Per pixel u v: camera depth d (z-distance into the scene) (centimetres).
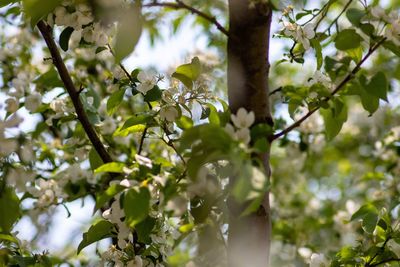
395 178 321
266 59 232
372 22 243
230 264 228
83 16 234
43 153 281
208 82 257
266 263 228
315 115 313
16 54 303
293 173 362
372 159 367
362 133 380
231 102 232
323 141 323
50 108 274
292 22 247
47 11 222
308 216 348
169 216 231
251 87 230
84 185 272
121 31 218
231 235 228
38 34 310
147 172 224
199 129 212
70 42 283
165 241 244
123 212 225
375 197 320
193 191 223
